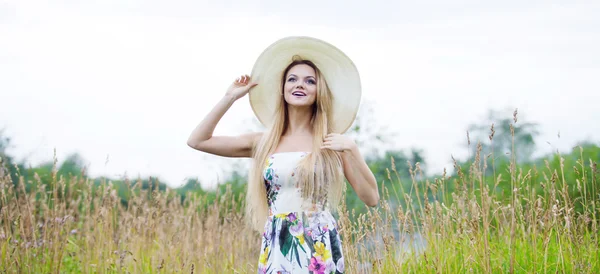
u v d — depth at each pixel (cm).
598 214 410
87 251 504
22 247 464
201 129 343
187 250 504
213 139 347
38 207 579
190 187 785
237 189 782
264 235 321
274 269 306
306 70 348
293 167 317
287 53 372
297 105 341
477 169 373
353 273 392
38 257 475
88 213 542
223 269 494
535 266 369
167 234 524
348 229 397
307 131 351
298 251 304
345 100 375
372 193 327
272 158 327
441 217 404
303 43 366
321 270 302
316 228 308
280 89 354
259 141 352
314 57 372
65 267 509
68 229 498
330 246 310
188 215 554
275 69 375
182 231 537
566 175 567
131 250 506
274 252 310
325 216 317
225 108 347
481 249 384
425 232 405
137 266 474
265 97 378
